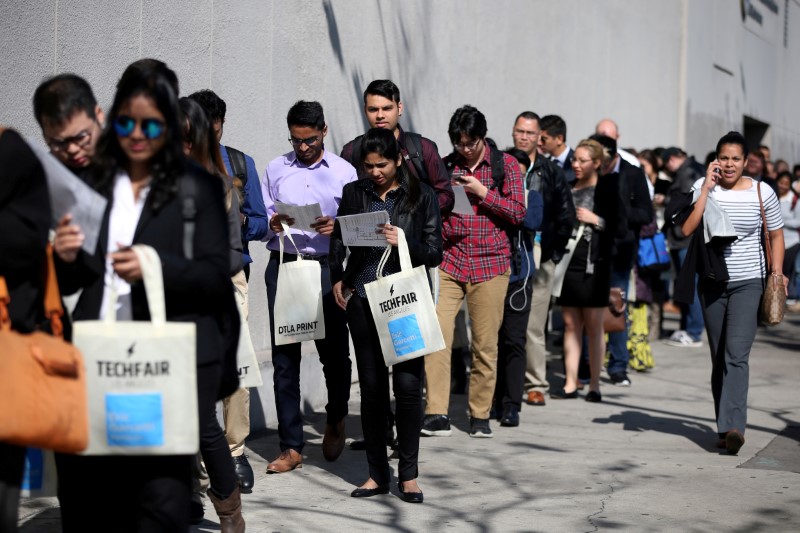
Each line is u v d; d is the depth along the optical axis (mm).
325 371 14414
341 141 19688
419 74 22578
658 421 18234
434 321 12086
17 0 12445
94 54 13750
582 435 16953
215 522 11719
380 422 12859
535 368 19594
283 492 13016
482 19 25516
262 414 16656
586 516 12234
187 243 7656
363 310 12500
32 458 7863
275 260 14219
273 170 14523
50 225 7469
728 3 51125
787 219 37500
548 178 18141
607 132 25703
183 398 7305
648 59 39438
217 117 12617
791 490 13609
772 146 62562
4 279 7484
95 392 7234
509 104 27266
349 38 19812
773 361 26156
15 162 7348
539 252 19172
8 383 6863
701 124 47188
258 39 17188
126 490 7715
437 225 12555
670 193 27594
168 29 15125
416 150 14836
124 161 7750
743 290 15445
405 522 11836
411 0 22141
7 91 12375
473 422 16531
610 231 19297
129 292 7707
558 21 30312
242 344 10758
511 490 13336
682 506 12758
